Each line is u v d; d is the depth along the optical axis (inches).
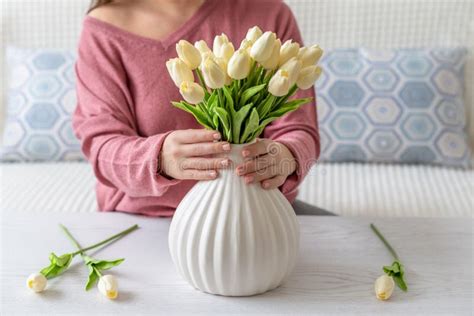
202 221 34.0
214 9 52.3
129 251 41.5
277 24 53.7
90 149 48.1
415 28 94.5
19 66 92.9
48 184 79.4
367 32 95.0
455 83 88.7
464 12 93.3
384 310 34.4
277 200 35.2
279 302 35.2
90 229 44.9
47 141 88.8
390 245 42.3
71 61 92.7
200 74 34.5
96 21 51.7
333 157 87.1
